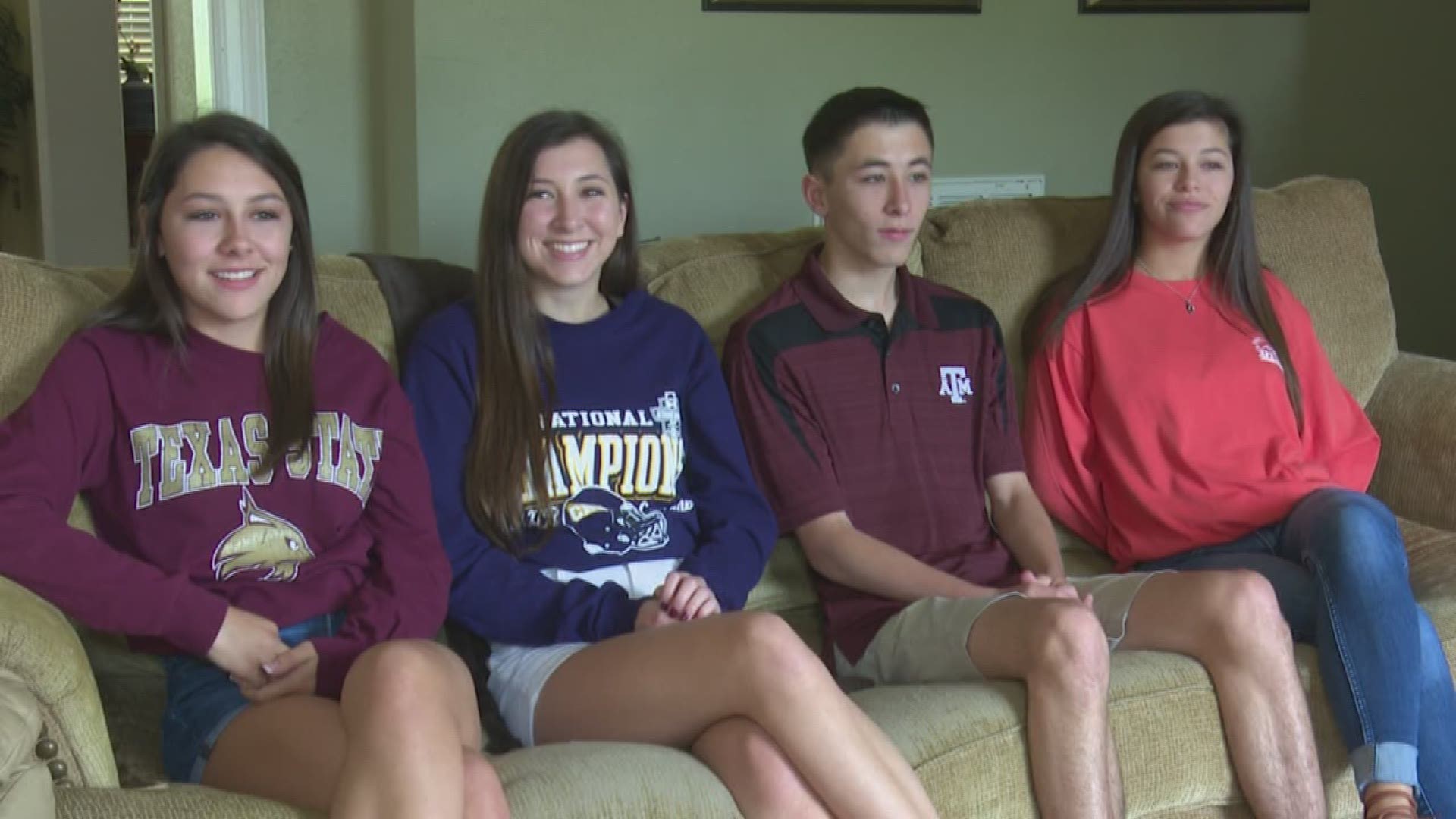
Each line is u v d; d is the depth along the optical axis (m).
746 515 2.01
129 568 1.60
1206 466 2.28
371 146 3.84
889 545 2.07
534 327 1.94
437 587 1.80
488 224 1.94
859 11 3.73
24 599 1.51
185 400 1.72
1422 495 2.51
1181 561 2.29
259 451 1.74
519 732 1.78
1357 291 2.65
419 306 2.08
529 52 3.48
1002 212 2.52
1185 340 2.35
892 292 2.25
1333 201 2.71
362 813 1.34
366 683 1.41
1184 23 4.02
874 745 1.54
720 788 1.55
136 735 1.77
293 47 3.73
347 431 1.80
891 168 2.12
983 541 2.20
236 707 1.60
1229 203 2.38
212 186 1.70
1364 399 2.66
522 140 1.94
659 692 1.62
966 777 1.68
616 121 3.58
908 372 2.19
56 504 1.63
